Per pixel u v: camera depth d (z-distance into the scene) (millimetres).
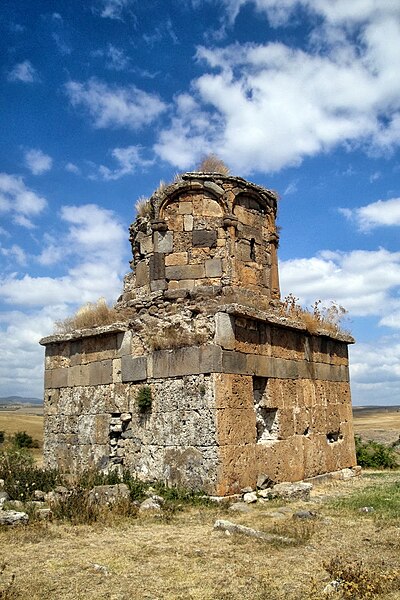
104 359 15453
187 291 14922
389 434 49375
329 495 13531
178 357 13406
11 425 55656
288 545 8430
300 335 16219
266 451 13742
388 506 11500
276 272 16859
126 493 11867
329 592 6250
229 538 8922
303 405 15742
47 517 10344
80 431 15672
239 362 13406
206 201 15711
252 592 6430
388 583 6484
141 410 14094
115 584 6750
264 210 16906
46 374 17328
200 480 12398
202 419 12641
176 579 6922
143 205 16438
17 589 6516
